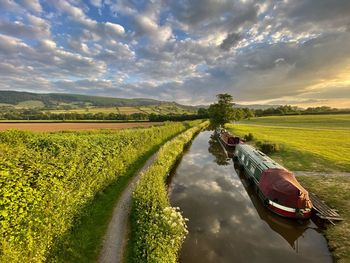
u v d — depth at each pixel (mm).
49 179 9469
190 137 47281
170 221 10250
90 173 13219
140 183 15008
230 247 12000
